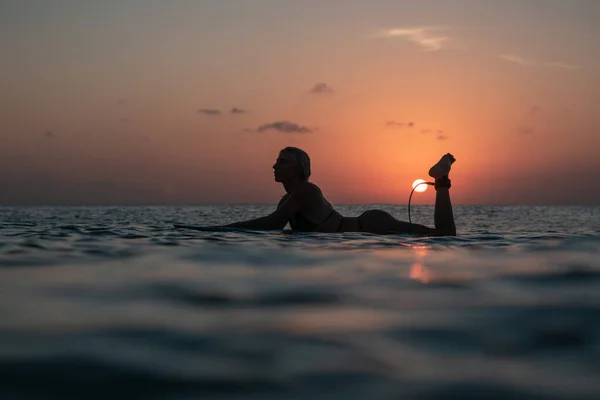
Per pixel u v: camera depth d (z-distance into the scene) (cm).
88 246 450
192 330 173
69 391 121
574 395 121
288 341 161
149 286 256
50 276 286
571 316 193
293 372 134
